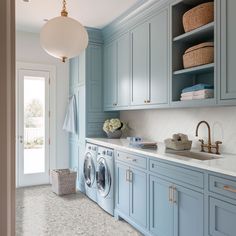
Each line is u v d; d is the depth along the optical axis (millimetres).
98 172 3498
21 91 4316
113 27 3701
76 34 1936
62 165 4703
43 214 3197
